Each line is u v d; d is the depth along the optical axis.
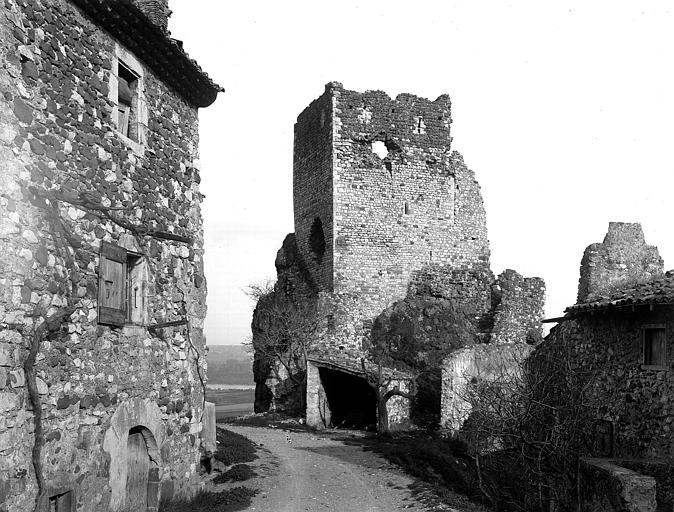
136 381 10.44
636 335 13.63
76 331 8.80
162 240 11.62
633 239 27.41
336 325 32.16
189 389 12.42
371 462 18.25
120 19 9.83
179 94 12.55
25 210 7.80
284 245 38.88
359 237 34.34
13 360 7.48
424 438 22.94
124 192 10.30
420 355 30.92
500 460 16.27
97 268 9.38
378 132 35.03
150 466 11.08
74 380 8.70
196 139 13.26
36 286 7.95
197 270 13.06
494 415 15.50
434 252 35.75
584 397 14.30
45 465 7.95
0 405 7.20
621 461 12.16
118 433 9.75
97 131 9.52
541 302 33.47
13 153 7.64
